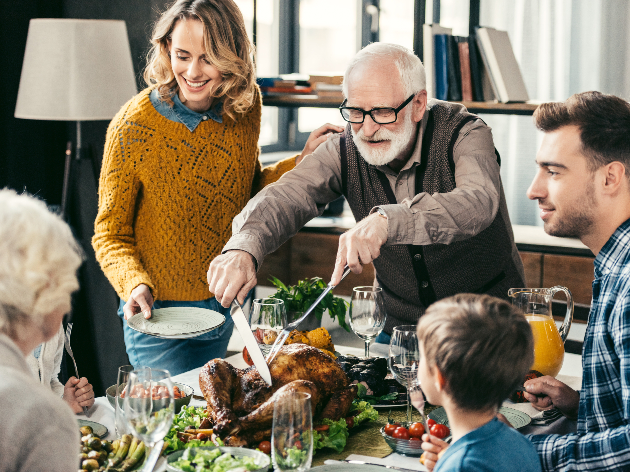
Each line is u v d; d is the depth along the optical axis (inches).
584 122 51.4
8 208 37.7
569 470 48.6
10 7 127.7
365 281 143.6
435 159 76.8
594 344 52.1
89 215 139.1
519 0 172.9
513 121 173.0
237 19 82.7
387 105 71.9
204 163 86.3
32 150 135.4
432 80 125.2
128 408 45.6
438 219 64.9
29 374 37.8
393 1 184.9
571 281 130.0
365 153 74.9
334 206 157.9
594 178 51.8
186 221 86.5
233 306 64.3
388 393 64.1
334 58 191.5
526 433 57.7
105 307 141.0
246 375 57.4
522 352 42.8
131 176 85.0
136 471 49.3
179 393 61.0
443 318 43.4
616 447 46.8
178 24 80.5
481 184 70.6
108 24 115.9
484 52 124.6
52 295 37.3
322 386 56.9
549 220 54.6
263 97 125.1
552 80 173.2
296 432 43.7
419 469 51.2
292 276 150.4
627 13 165.9
